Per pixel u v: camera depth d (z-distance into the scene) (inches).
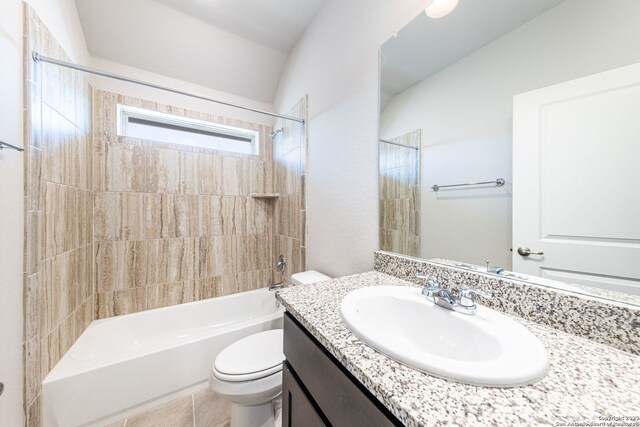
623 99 20.3
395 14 40.6
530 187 26.1
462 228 32.8
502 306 27.1
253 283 88.4
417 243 38.7
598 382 15.8
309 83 66.6
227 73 79.4
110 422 46.6
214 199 81.0
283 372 31.7
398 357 18.3
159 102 72.5
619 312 19.8
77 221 54.4
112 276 66.0
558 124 24.0
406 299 30.0
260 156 89.4
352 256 50.7
